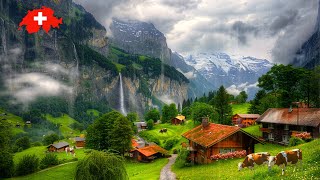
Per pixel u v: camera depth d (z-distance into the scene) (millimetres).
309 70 93875
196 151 62500
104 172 26344
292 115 70125
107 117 98938
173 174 53219
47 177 68875
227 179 32812
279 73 92750
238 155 53031
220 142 55719
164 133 143625
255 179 27719
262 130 77750
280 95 94562
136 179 51969
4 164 71938
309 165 27844
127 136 91312
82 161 27047
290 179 24688
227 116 120250
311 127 63156
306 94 92188
